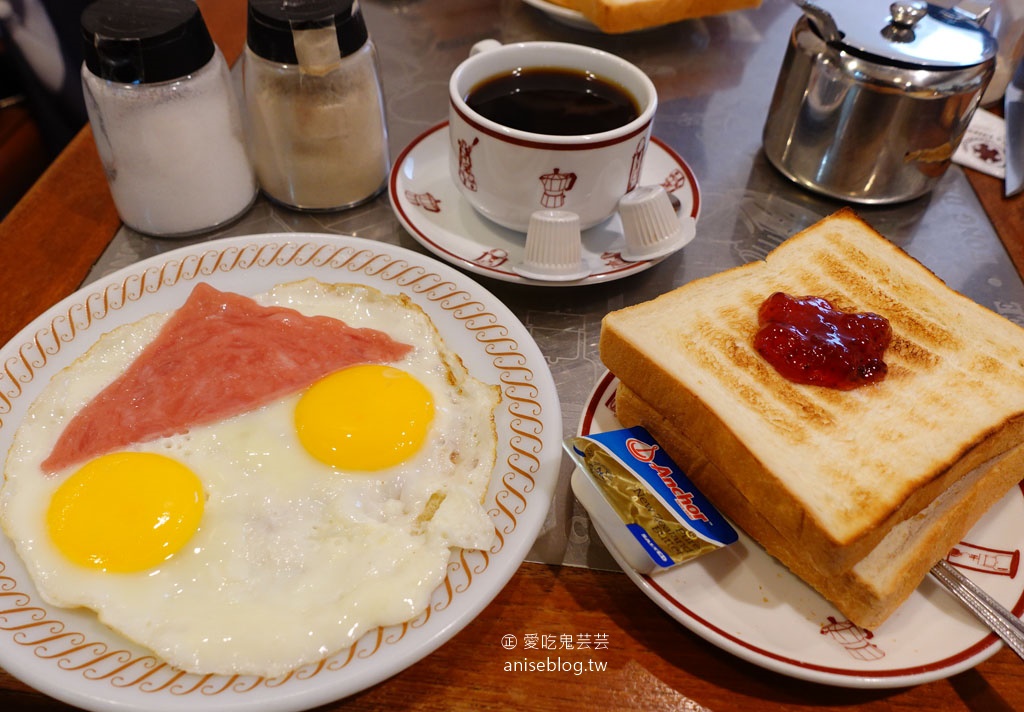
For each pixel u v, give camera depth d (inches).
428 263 11.9
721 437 8.9
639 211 12.2
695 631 8.0
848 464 8.7
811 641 8.1
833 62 13.3
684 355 9.9
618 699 8.2
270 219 14.1
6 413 9.7
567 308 12.7
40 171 20.8
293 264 11.9
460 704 8.1
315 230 13.9
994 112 17.3
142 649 7.8
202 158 12.5
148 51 11.2
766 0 21.4
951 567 8.6
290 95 12.4
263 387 10.0
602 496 8.7
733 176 15.8
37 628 7.8
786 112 14.8
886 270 11.6
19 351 10.3
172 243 13.4
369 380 10.1
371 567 8.5
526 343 10.7
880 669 7.7
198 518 9.0
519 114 12.6
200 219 13.3
